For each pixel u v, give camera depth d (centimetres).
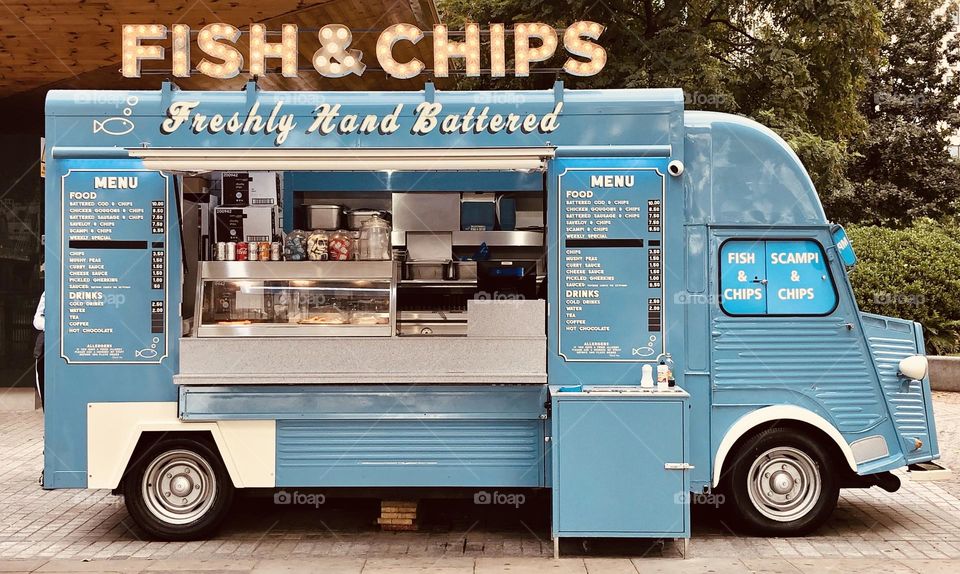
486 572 497
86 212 552
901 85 2072
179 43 607
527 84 1314
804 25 1311
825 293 569
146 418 553
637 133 555
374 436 552
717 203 566
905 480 741
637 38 1251
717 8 1363
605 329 554
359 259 582
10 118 1195
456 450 552
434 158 527
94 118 554
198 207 596
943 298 1267
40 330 798
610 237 554
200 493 567
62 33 864
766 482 569
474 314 548
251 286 570
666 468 519
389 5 881
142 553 536
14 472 757
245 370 544
